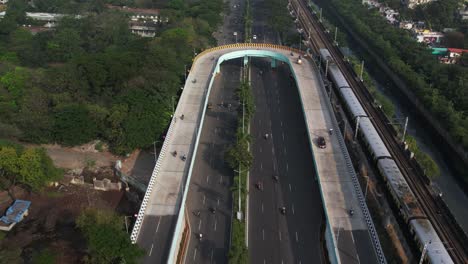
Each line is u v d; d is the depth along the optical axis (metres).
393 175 147.25
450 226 131.38
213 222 140.38
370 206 148.38
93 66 199.75
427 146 197.75
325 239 131.88
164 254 116.88
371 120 191.00
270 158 174.62
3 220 146.62
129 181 164.00
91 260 114.38
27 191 162.62
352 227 125.31
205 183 159.00
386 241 133.38
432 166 163.50
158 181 143.88
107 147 185.62
